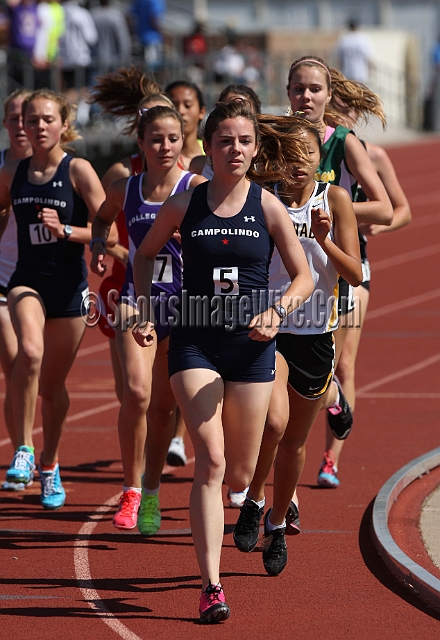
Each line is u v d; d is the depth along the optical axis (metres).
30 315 16.19
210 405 11.58
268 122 13.05
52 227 15.80
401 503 15.98
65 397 16.58
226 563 13.69
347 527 15.11
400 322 32.28
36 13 45.25
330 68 16.98
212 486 11.40
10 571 13.47
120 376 17.64
